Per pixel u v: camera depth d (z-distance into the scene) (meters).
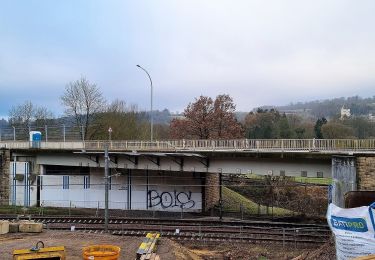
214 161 44.06
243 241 29.94
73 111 75.38
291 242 29.69
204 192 49.03
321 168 39.16
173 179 49.84
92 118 75.50
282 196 57.88
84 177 51.38
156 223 37.28
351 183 31.94
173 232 32.78
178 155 43.62
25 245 22.77
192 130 72.56
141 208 50.16
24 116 93.31
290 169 40.50
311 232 33.66
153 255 20.61
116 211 48.19
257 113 120.44
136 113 92.06
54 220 38.34
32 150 51.56
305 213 47.72
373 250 10.67
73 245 23.03
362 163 31.70
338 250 11.47
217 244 29.31
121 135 74.94
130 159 47.78
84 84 76.06
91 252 17.09
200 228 32.91
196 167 45.00
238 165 42.97
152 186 50.06
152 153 43.97
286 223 37.19
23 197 51.78
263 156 40.16
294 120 130.50
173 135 75.94
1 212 44.84
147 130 81.31
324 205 52.56
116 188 50.84
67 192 51.28
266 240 30.17
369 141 36.12
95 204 50.88
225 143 43.03
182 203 49.25
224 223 38.06
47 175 51.88
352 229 11.15
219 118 72.06
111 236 25.66
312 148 38.50
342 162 33.94
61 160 51.12
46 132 55.81
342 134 95.62
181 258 21.22
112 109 82.00
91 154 48.62
